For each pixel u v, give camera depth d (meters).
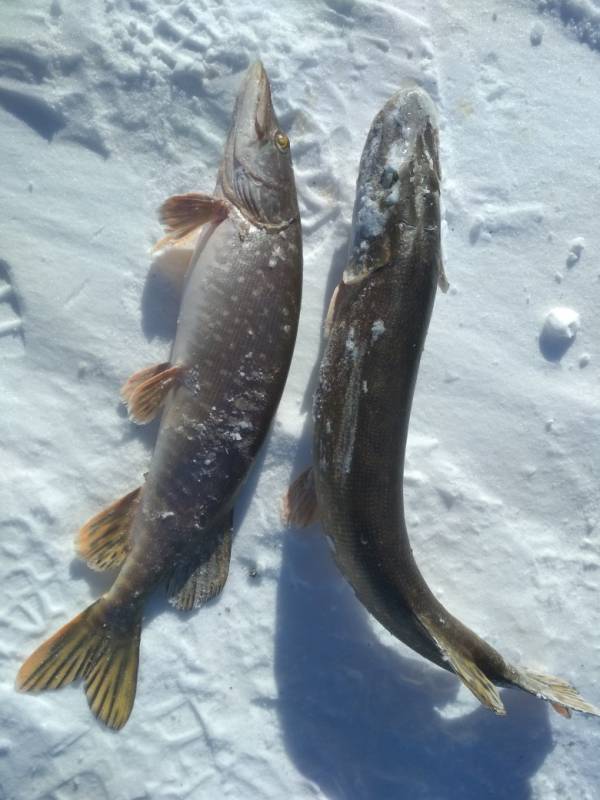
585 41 0.68
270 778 0.60
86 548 0.58
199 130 0.63
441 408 0.65
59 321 0.61
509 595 0.65
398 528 0.56
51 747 0.57
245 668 0.61
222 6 0.63
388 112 0.59
